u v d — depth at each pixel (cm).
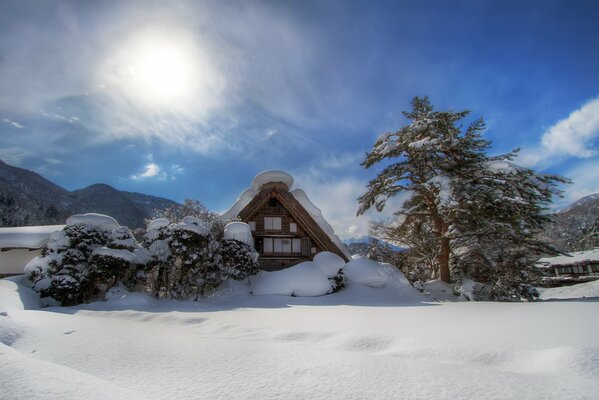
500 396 284
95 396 239
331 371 354
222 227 1923
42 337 535
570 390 293
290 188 2592
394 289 1739
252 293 1731
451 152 1953
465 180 1833
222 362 396
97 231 1661
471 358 420
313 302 1484
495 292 1698
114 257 1432
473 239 1933
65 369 304
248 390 309
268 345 482
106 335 568
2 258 2002
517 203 1705
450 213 1677
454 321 711
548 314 748
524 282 1717
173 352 447
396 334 555
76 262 1522
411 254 2245
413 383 317
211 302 1511
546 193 1727
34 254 2042
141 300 1320
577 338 476
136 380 343
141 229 2144
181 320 785
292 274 1767
